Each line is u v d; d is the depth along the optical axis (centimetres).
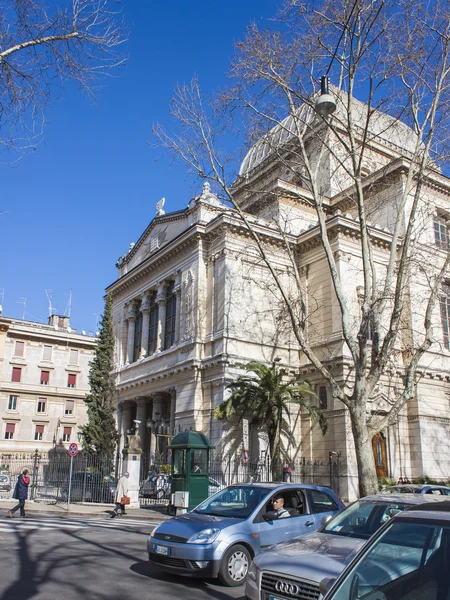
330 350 3009
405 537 452
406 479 2908
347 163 3522
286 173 3625
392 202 3356
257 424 2823
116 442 3659
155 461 3441
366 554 447
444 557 425
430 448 3055
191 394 3144
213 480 2498
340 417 2864
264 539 949
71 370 6488
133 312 4212
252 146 1841
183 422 3169
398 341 3061
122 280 4244
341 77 1719
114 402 4175
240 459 2866
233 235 3222
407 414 3114
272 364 2977
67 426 6319
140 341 4088
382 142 3725
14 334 6203
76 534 1455
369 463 1419
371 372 1509
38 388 6209
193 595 845
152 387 3650
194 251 3384
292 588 583
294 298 3241
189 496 2017
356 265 3169
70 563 1037
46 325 6619
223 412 2738
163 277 3759
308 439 3053
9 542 1275
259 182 3694
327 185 3562
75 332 6925
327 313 3122
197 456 2081
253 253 3262
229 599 830
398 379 3056
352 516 777
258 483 1088
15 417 5994
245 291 3175
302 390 2750
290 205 3584
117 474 2727
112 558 1105
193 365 3117
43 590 830
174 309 3634
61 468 3017
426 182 3400
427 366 3144
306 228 3616
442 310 3353
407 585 422
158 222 4019
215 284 3216
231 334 3042
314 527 1009
